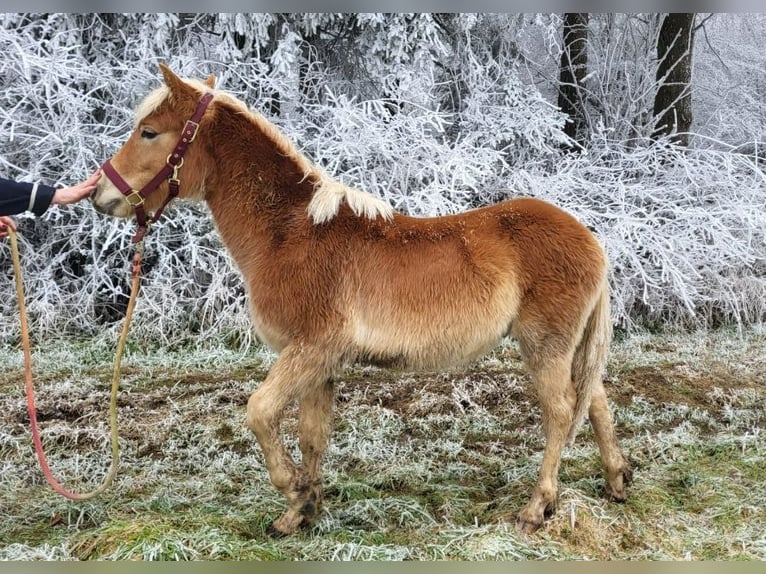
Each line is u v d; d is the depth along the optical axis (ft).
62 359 15.38
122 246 16.76
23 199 7.77
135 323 16.90
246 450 11.01
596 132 22.02
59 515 8.76
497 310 7.96
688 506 9.08
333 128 17.78
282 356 7.79
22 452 10.57
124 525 8.06
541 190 18.26
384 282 7.81
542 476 8.30
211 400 12.99
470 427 12.06
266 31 17.78
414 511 8.86
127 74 17.34
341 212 8.07
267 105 18.70
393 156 17.51
